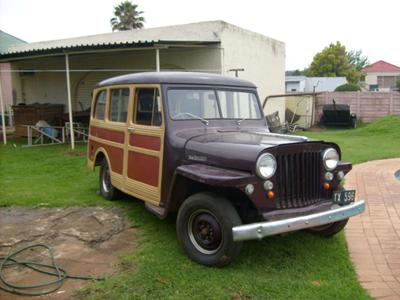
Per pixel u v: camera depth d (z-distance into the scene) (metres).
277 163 3.91
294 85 39.41
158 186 4.67
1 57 13.74
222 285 3.62
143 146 4.93
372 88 58.53
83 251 4.46
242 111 5.37
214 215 3.87
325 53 57.72
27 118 14.95
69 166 9.47
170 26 14.62
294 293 3.50
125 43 11.09
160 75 4.83
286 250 4.42
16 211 5.93
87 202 6.28
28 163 9.95
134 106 5.16
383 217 5.62
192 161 4.26
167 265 4.01
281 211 3.89
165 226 5.16
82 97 17.59
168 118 4.59
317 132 18.62
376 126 17.75
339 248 4.50
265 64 17.58
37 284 3.73
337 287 3.61
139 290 3.56
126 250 4.46
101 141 6.17
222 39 13.66
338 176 4.40
